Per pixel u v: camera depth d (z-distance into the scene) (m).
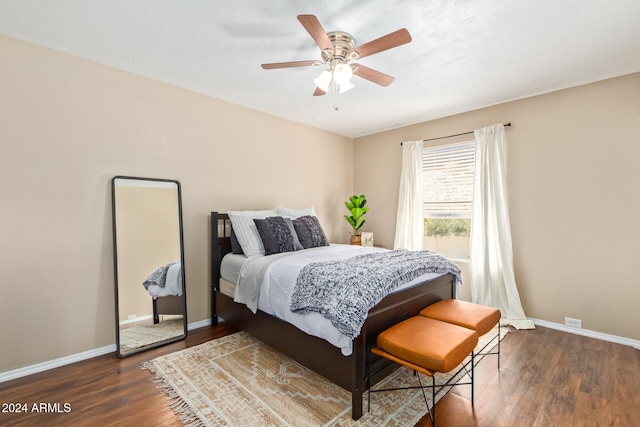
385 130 4.59
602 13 1.85
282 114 3.83
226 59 2.44
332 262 2.35
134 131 2.69
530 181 3.20
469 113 3.69
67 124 2.34
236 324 2.83
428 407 1.68
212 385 2.02
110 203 2.55
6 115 2.10
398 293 2.05
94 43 2.20
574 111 2.94
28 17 1.89
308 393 1.93
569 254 2.97
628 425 1.63
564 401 1.84
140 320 2.63
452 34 2.08
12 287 2.12
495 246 3.34
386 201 4.61
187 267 3.06
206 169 3.20
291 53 2.34
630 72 2.64
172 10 1.83
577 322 2.92
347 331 1.63
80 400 1.87
